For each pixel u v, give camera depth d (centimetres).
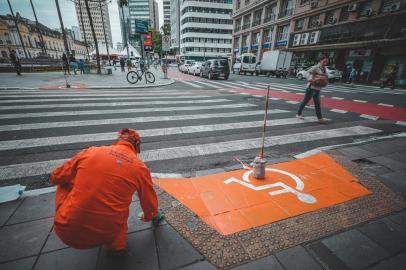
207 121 604
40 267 164
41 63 2486
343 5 2339
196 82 1762
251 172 320
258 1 3841
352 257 178
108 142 430
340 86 1781
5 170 315
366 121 650
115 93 1027
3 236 192
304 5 2858
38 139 432
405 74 1977
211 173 316
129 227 205
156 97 949
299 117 659
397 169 338
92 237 140
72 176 149
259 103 890
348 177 308
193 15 8012
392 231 209
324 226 213
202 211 232
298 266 169
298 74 2581
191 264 169
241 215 227
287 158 373
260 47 3922
